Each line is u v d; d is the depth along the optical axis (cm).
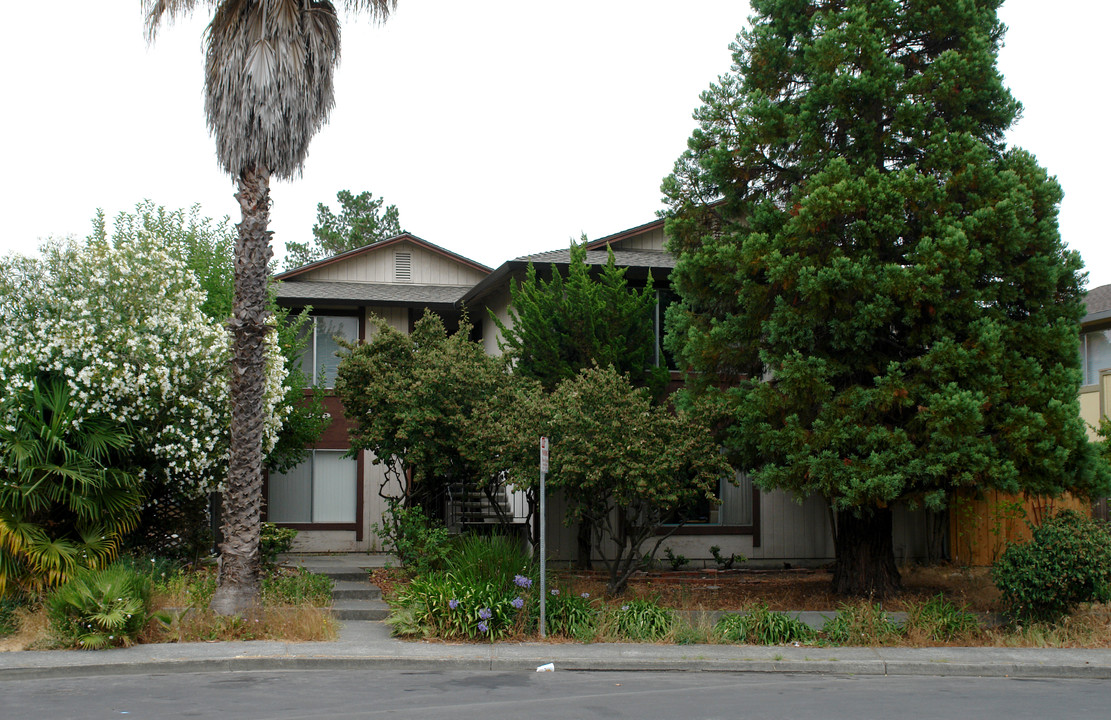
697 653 1120
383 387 1598
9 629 1162
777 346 1368
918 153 1349
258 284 1247
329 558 1903
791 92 1457
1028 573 1226
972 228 1266
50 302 1376
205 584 1348
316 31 1278
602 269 1811
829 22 1368
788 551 1881
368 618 1337
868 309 1264
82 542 1300
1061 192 1338
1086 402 2056
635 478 1266
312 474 2102
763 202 1400
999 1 1423
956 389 1239
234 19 1230
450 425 1580
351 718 790
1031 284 1305
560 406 1353
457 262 2484
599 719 796
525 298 1702
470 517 1905
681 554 1841
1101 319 2005
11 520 1224
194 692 908
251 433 1235
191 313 1458
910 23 1380
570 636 1211
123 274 1398
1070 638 1205
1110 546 1216
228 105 1228
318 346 2156
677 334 1523
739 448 1408
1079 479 1296
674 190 1513
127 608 1119
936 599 1265
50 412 1336
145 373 1346
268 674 1017
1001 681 1025
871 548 1476
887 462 1261
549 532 1752
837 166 1305
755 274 1378
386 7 1303
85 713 809
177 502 1546
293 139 1262
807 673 1072
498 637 1188
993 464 1225
